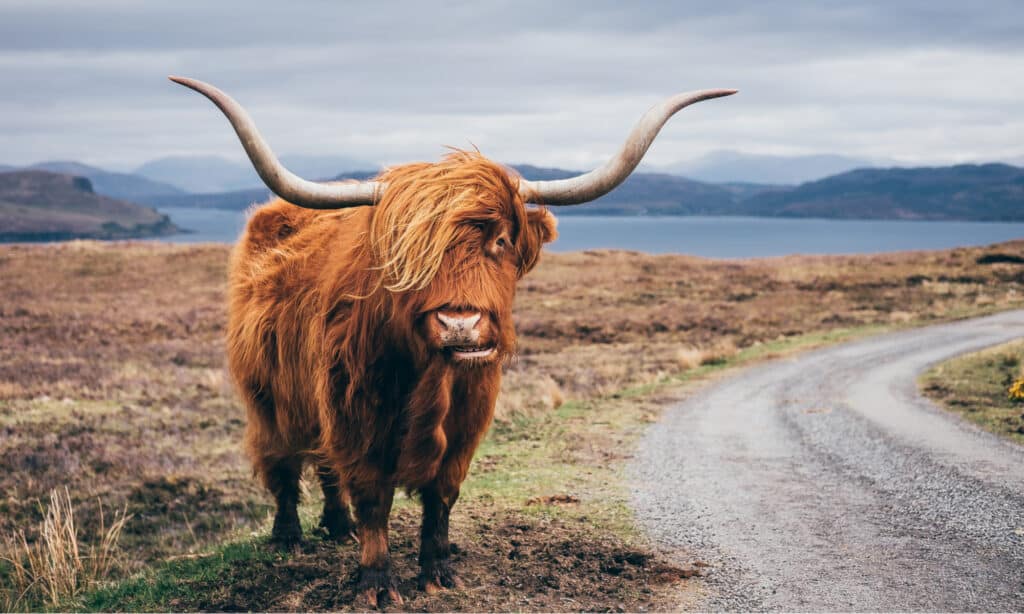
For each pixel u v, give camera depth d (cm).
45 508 881
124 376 1734
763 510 662
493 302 361
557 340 2669
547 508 656
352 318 404
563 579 481
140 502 926
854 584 477
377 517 439
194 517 875
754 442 1007
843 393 1467
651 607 441
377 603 436
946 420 1116
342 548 550
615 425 1149
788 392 1516
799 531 596
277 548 554
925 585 472
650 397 1471
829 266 4866
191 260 4766
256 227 566
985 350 1898
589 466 851
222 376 1784
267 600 456
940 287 3878
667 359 2125
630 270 4853
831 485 756
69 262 4638
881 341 2384
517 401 1384
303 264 482
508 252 381
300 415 490
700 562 520
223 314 3119
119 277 4291
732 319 3048
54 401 1437
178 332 2734
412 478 419
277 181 368
